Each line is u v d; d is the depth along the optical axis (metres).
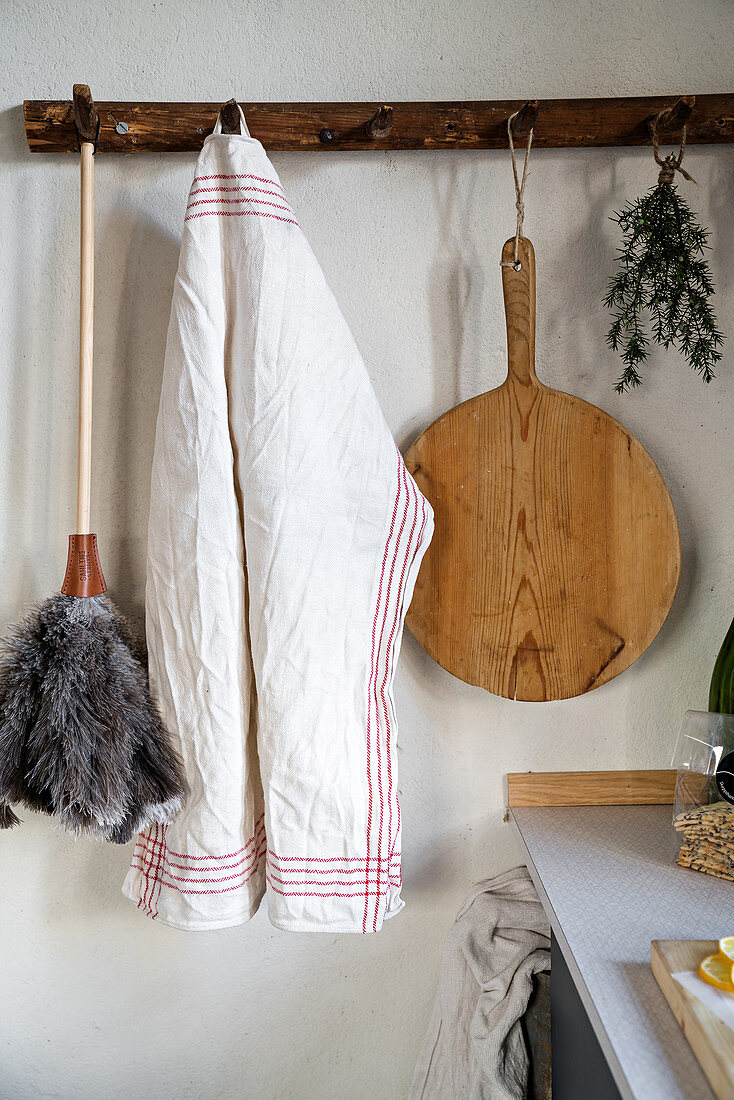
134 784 0.89
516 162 1.09
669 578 1.04
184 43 1.08
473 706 1.12
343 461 0.93
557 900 0.84
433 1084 1.06
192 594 0.92
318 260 1.09
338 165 1.08
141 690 0.92
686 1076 0.60
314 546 0.92
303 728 0.91
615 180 1.09
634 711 1.12
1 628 1.08
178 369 0.91
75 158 1.07
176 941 1.13
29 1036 1.13
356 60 1.08
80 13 1.07
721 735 0.92
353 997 1.14
